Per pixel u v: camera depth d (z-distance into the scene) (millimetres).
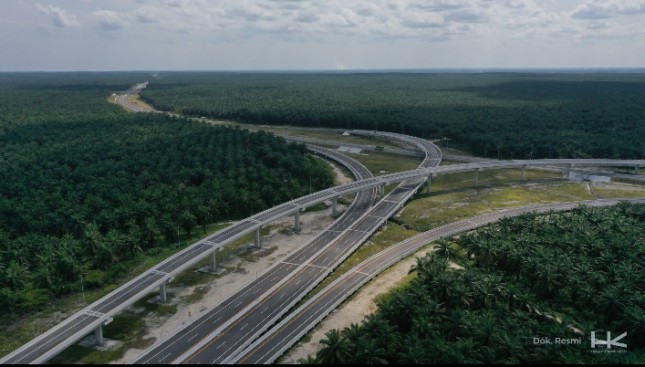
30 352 139625
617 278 165625
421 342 133250
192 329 159625
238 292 183500
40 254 195500
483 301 154000
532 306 154000
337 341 130750
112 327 165500
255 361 140500
